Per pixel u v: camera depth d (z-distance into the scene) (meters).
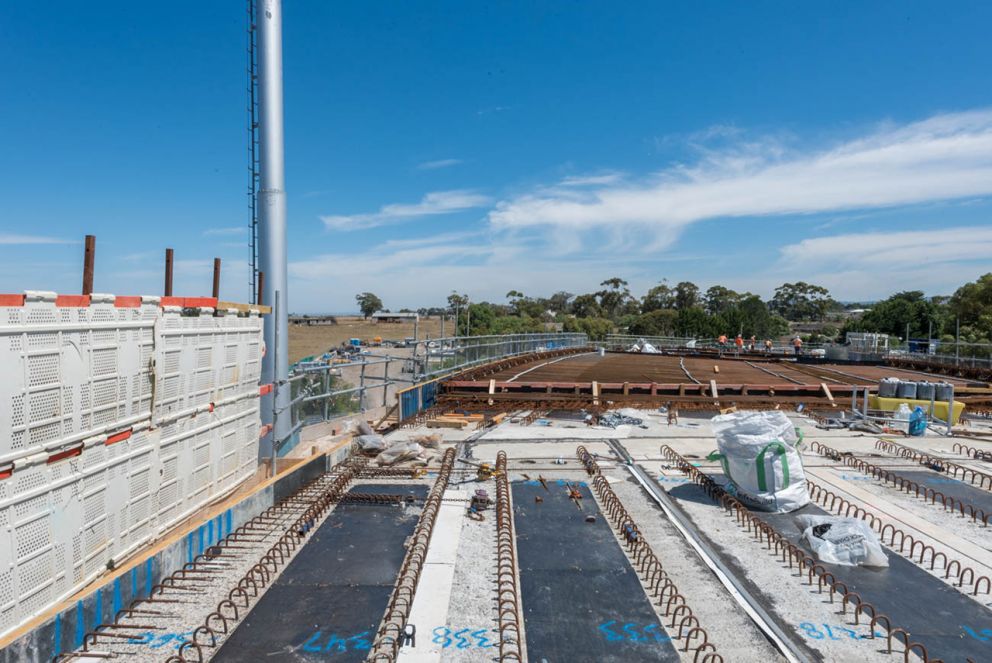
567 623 6.23
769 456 9.68
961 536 8.72
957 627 6.23
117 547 6.42
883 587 7.10
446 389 19.73
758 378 23.66
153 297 7.02
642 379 22.73
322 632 5.99
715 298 118.75
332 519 9.14
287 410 11.71
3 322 4.80
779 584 7.16
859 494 10.63
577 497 10.15
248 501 8.78
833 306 166.62
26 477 5.10
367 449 12.96
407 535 8.52
